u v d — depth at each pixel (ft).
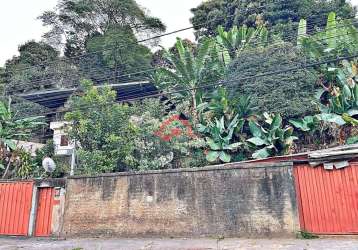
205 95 64.44
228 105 57.82
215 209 32.81
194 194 33.83
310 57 59.72
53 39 101.76
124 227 35.24
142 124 49.14
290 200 30.96
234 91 58.90
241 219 31.83
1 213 39.29
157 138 48.80
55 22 101.86
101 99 47.06
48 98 73.77
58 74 86.02
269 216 31.14
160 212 34.45
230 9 98.73
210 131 56.08
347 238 29.07
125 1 101.96
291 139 51.49
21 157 51.88
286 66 57.57
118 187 36.63
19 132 56.24
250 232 31.30
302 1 90.33
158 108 57.06
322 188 30.91
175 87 67.21
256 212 31.58
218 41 73.87
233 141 56.59
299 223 30.35
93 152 44.09
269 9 90.48
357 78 56.39
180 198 34.17
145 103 57.93
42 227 38.24
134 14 103.19
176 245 29.76
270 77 56.80
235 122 55.83
